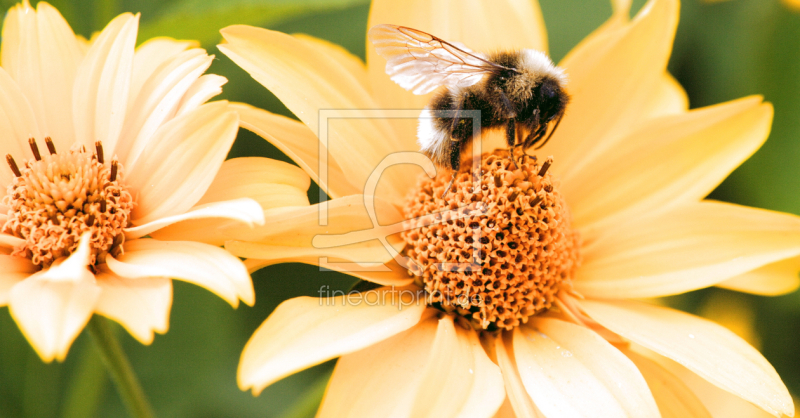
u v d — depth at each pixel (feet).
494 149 0.74
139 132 0.71
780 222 0.73
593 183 0.76
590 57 0.76
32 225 0.70
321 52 0.73
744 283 0.76
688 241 0.74
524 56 0.74
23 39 0.72
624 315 0.73
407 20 0.76
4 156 0.71
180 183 0.70
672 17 0.75
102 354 0.72
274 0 0.75
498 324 0.73
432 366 0.69
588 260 0.75
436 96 0.74
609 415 0.69
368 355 0.70
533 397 0.70
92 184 0.70
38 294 0.67
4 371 0.77
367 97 0.74
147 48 0.72
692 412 0.72
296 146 0.72
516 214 0.73
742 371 0.71
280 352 0.68
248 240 0.70
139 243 0.70
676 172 0.75
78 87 0.71
